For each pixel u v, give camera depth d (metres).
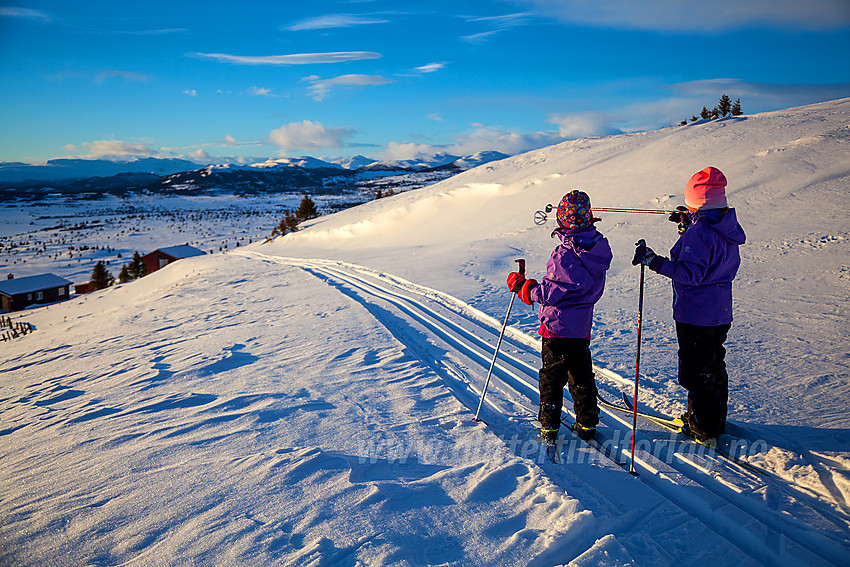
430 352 6.27
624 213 14.70
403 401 4.52
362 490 2.86
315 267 17.36
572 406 4.42
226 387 5.23
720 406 3.45
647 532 2.55
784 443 3.35
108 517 2.67
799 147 15.21
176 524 2.57
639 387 4.58
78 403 5.24
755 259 9.13
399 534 2.43
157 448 3.66
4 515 2.77
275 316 9.29
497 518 2.60
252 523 2.53
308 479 3.01
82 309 24.97
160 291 16.48
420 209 27.59
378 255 17.92
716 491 2.96
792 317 6.36
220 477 3.09
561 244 3.55
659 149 21.22
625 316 7.11
